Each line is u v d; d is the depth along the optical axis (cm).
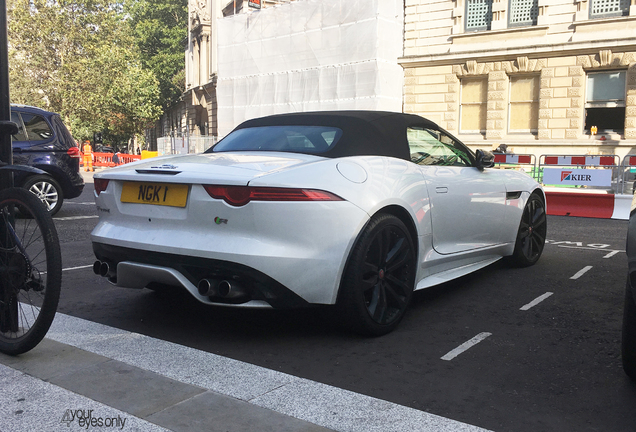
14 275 280
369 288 308
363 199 302
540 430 210
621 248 627
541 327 339
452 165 412
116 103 3984
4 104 294
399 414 220
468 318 358
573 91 1766
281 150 344
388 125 368
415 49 2078
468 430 208
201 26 3803
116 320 347
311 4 2328
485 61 1909
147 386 243
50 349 288
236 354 289
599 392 246
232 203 279
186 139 2969
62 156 887
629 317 249
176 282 297
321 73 2306
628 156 987
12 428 204
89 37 4222
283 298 286
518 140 1859
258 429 206
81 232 727
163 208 303
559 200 1020
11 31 3972
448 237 387
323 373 265
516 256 503
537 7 1847
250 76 2641
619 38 1661
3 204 286
